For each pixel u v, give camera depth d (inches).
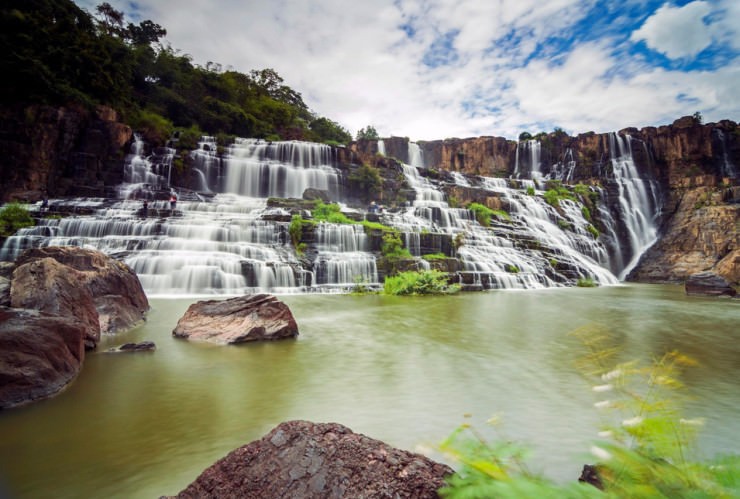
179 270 774.5
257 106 2640.3
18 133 1258.0
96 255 452.1
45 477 143.6
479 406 213.8
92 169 1397.6
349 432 114.7
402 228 1245.7
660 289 1176.2
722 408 210.4
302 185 1718.8
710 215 1699.1
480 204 1643.7
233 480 108.7
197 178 1594.5
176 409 207.6
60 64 1419.8
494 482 64.6
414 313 581.0
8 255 813.2
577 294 959.6
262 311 398.6
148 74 2057.1
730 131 2123.5
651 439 70.3
